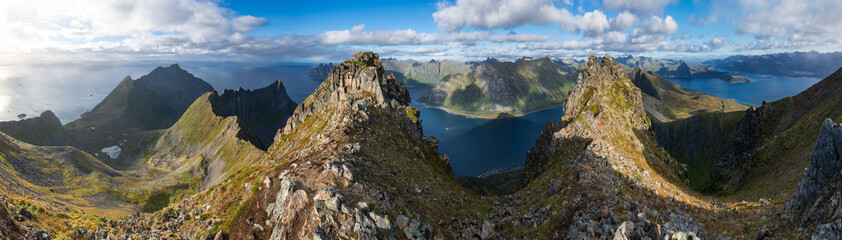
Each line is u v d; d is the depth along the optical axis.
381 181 57.06
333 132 88.06
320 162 57.78
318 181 49.97
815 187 35.69
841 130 37.28
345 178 49.81
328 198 42.59
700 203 46.88
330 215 40.09
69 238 60.91
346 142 78.25
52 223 65.06
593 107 150.62
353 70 158.12
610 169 60.12
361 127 95.69
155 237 57.66
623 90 179.88
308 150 77.81
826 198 32.44
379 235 39.59
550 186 59.66
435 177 78.00
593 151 65.19
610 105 161.25
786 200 39.69
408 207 48.81
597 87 178.25
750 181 113.31
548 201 53.22
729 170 171.50
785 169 86.94
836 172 34.97
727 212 40.78
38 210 67.06
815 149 40.00
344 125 91.94
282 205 46.62
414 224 42.72
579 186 54.00
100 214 162.50
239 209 54.22
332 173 51.50
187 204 73.75
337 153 63.78
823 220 30.47
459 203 59.62
